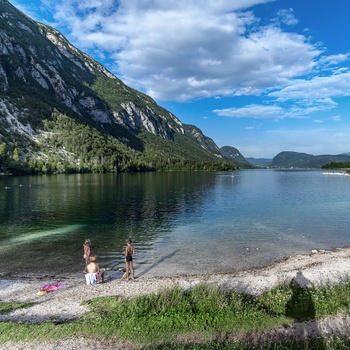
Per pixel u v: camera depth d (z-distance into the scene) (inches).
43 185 4921.3
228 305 705.6
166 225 1884.8
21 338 580.4
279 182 5964.6
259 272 1013.8
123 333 592.7
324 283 848.9
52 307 740.7
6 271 1087.6
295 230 1699.1
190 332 595.2
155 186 4891.7
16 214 2276.1
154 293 768.9
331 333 586.6
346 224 1840.6
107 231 1733.5
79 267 1134.4
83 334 591.5
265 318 650.8
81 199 3149.6
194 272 1070.4
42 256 1269.7
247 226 1819.6
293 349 528.4
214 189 4377.5
